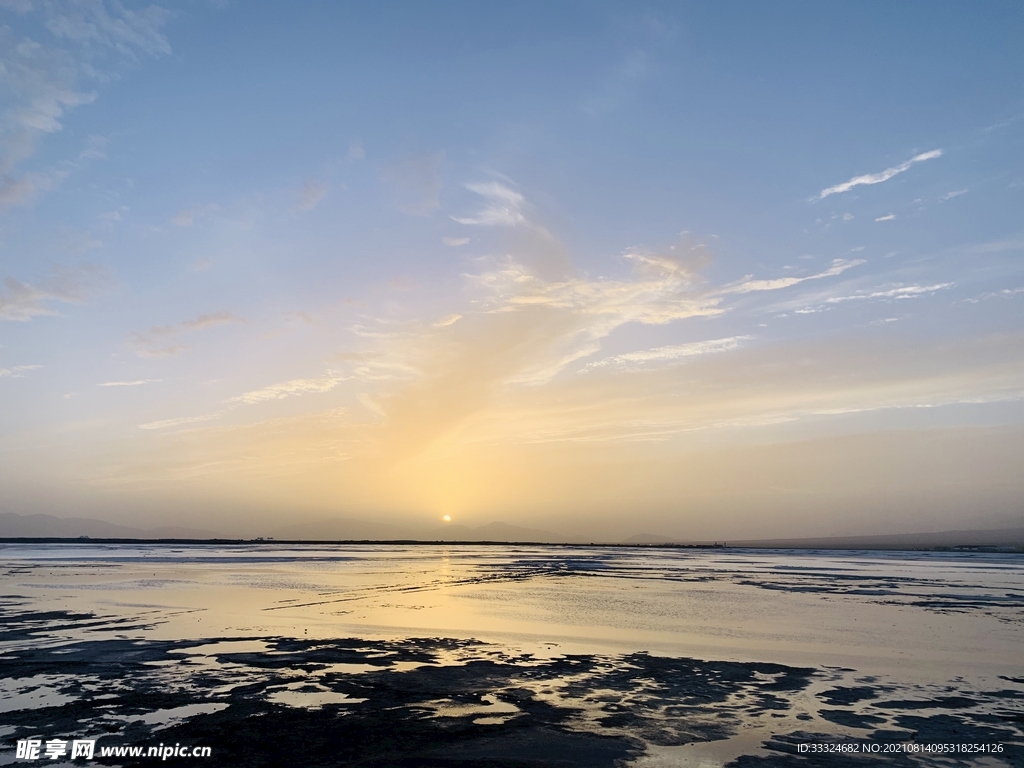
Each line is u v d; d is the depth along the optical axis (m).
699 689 15.54
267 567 60.28
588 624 25.16
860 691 15.48
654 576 53.41
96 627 23.14
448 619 26.02
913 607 31.36
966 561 93.38
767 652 19.89
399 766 10.62
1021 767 10.93
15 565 59.25
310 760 10.84
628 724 12.90
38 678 15.89
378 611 28.17
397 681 15.90
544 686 15.64
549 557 99.88
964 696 15.12
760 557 109.94
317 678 16.08
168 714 13.16
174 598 32.25
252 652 19.00
